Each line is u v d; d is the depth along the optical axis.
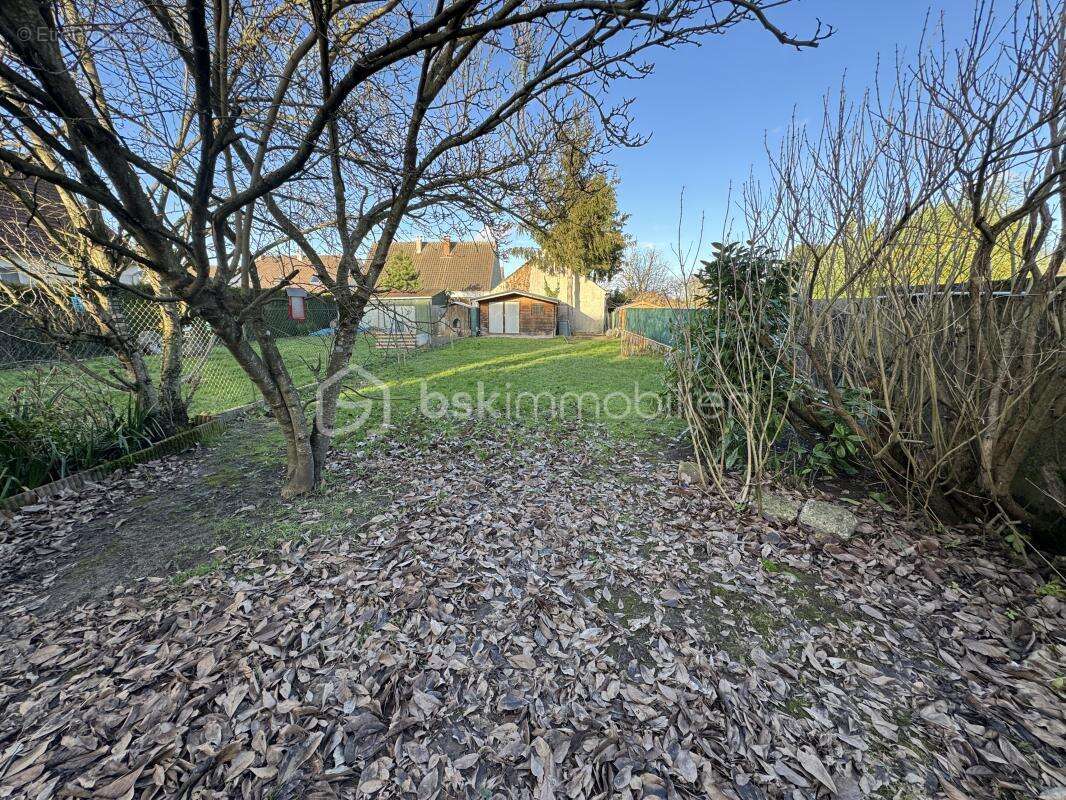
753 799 1.33
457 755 1.48
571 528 3.00
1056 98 1.96
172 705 1.64
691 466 3.87
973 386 2.45
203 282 2.27
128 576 2.46
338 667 1.83
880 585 2.36
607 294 25.25
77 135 1.87
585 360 12.10
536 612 2.18
